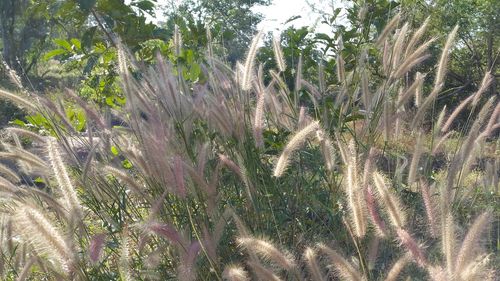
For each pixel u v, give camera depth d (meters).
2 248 1.57
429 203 1.28
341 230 1.62
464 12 5.43
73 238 1.29
